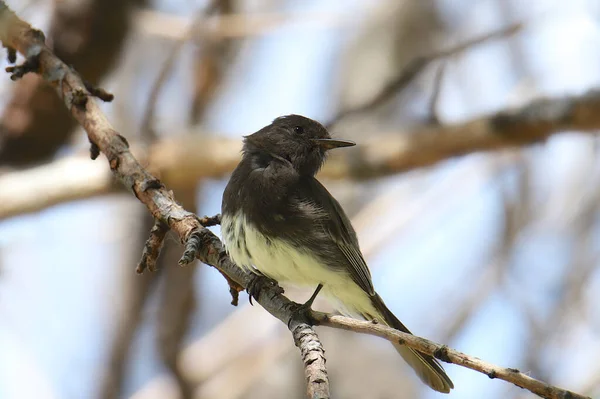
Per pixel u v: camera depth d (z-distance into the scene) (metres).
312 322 6.55
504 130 11.39
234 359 11.87
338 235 8.80
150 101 12.34
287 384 11.59
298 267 8.46
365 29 13.71
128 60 13.36
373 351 11.79
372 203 13.26
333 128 12.41
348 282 8.91
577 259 12.80
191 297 12.62
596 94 11.05
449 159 11.79
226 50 13.55
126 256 13.20
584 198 13.19
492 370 5.29
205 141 11.97
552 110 11.20
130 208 13.27
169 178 12.01
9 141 11.91
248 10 13.55
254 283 7.24
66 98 7.68
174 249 12.66
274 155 9.00
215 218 7.25
